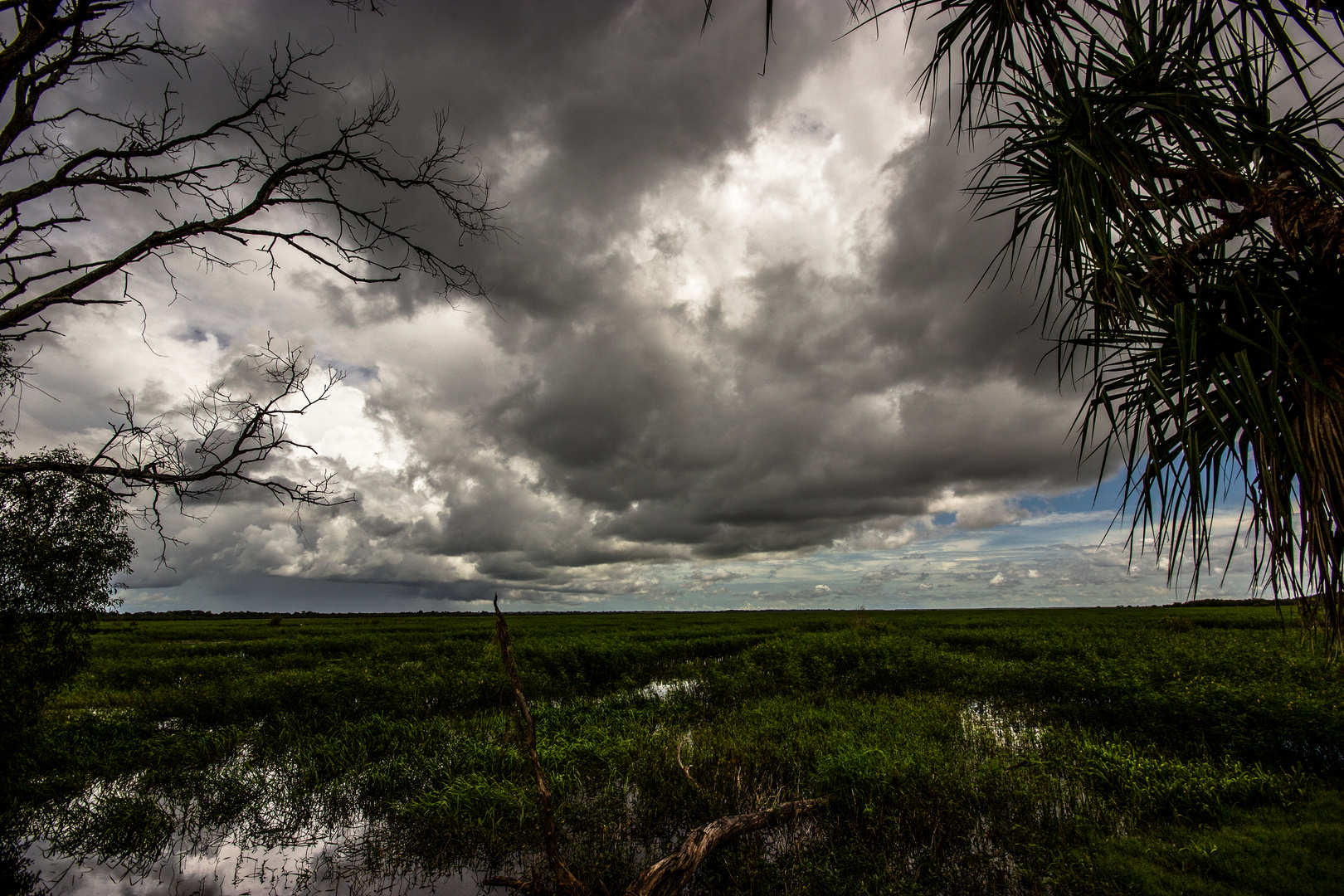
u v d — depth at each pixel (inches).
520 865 222.5
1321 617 103.0
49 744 339.9
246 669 647.8
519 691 173.5
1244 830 216.4
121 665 633.0
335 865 230.1
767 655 688.4
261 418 165.5
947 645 853.8
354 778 310.8
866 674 597.9
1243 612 1605.6
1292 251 99.3
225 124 168.6
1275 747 292.5
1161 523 111.0
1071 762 290.0
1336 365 94.7
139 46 159.8
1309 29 88.1
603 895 191.0
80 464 154.3
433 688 519.8
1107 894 182.1
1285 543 97.3
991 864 208.1
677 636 1087.0
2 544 229.1
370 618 2883.9
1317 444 93.8
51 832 259.8
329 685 480.7
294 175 175.6
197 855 240.4
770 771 296.8
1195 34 100.4
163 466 158.2
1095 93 111.5
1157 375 102.7
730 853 215.9
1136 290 116.6
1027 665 557.6
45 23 137.3
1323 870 184.2
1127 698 383.2
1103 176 108.2
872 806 236.1
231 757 368.8
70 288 149.3
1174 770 262.7
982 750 333.4
